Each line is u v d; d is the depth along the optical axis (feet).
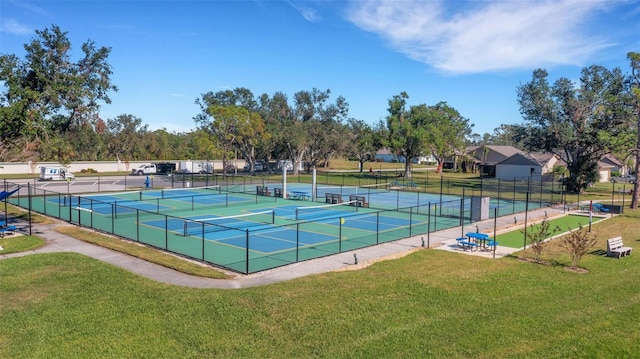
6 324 34.60
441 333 32.55
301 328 33.81
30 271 50.24
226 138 223.10
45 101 79.61
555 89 170.50
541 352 29.30
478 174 297.12
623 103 148.15
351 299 40.29
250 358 29.04
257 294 42.11
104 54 88.43
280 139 259.19
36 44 78.89
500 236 78.89
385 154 499.10
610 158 273.54
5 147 85.30
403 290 42.93
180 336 32.50
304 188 177.17
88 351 29.96
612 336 31.71
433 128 241.35
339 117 278.26
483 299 40.16
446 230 84.07
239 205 121.90
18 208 106.83
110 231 78.89
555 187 188.75
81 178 209.97
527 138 204.33
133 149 316.60
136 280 46.98
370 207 122.83
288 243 71.20
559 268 52.70
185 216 99.19
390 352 29.66
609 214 108.17
